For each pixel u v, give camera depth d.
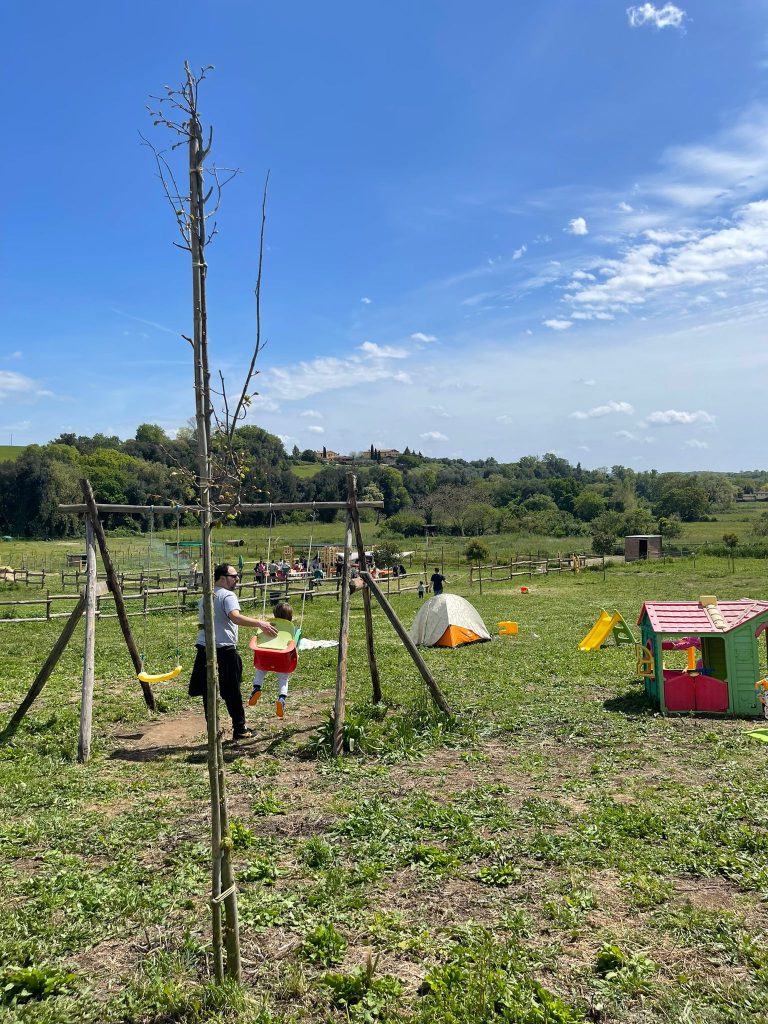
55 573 40.94
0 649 16.25
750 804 6.38
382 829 5.92
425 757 8.19
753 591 30.03
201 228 3.75
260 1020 3.54
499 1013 3.60
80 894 4.84
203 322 3.80
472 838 5.72
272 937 4.37
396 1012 3.64
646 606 10.99
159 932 4.43
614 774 7.47
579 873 5.15
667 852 5.46
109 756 8.29
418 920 4.54
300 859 5.44
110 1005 3.73
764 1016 3.57
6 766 7.79
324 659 14.51
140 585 29.31
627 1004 3.70
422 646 17.00
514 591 32.94
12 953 4.16
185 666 13.92
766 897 4.76
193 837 5.86
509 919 4.49
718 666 10.90
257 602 24.11
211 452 3.88
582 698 11.03
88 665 8.55
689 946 4.24
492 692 11.48
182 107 3.72
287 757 8.23
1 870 5.27
